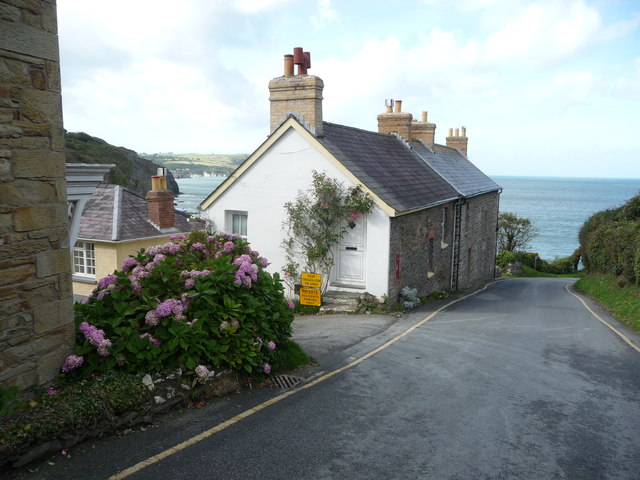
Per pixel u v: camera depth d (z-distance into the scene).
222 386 6.23
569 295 20.81
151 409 5.27
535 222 122.81
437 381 7.44
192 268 6.82
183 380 5.76
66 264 5.16
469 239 23.28
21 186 4.66
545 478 4.68
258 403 6.11
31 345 4.81
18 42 4.56
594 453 5.23
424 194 16.27
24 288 4.73
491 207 28.44
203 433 5.14
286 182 14.41
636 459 5.12
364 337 10.22
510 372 8.08
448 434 5.55
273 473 4.48
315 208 13.63
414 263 15.60
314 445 5.09
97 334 5.26
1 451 4.02
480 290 22.16
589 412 6.41
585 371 8.35
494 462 4.95
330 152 13.55
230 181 15.19
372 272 13.58
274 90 14.36
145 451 4.67
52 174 4.96
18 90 4.60
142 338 5.59
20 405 4.46
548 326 12.56
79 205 6.17
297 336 10.12
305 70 14.38
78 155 70.31
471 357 8.94
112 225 16.38
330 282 14.21
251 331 6.68
